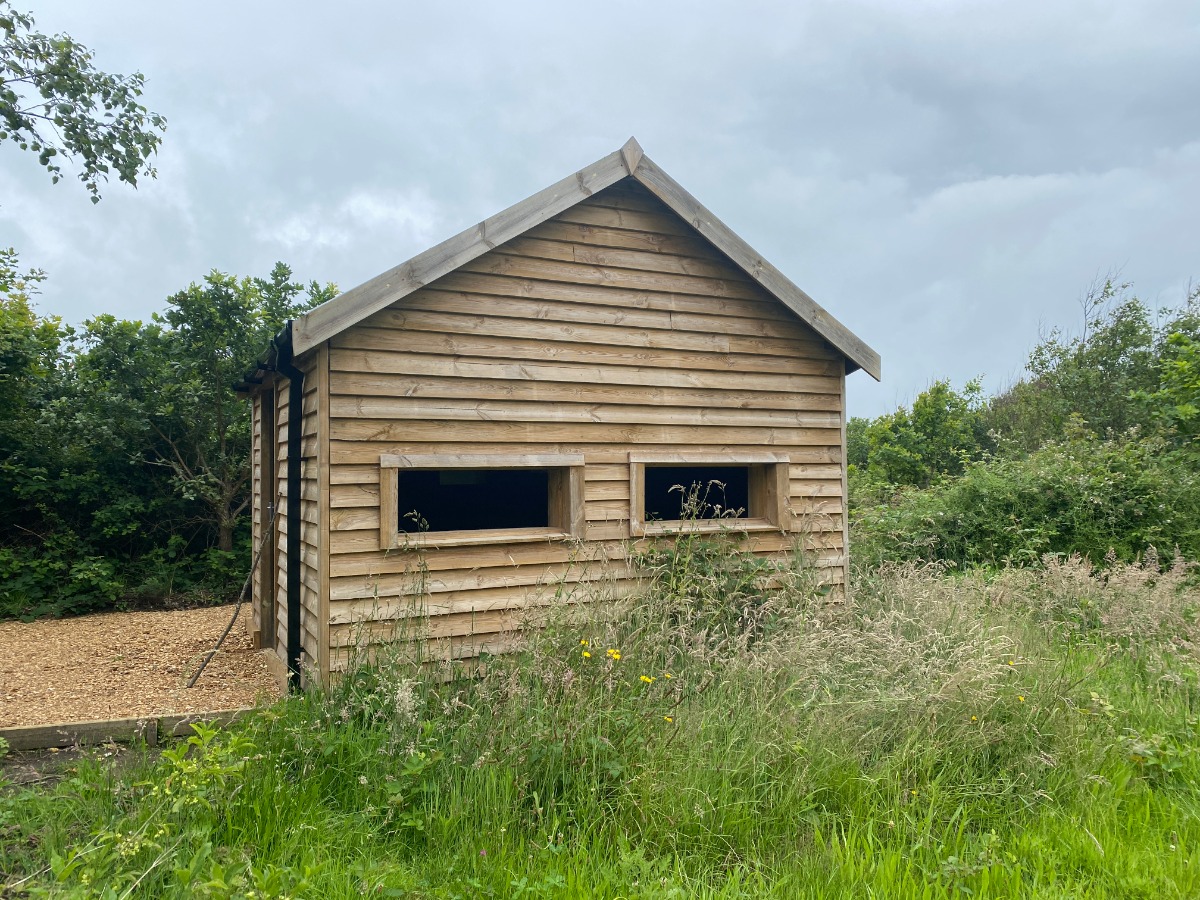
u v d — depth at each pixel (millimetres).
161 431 12797
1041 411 16219
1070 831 3803
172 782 3572
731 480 8273
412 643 5344
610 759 4004
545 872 3312
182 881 2783
